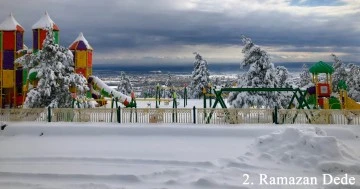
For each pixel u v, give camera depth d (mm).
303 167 11406
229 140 16562
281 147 12555
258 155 12586
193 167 11875
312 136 12336
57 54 24562
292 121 18844
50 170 11648
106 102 33406
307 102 22281
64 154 13930
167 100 35938
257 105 24750
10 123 19844
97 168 11906
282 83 32531
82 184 10320
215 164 12055
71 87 25594
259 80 24875
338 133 16812
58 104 23844
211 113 19391
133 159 12906
